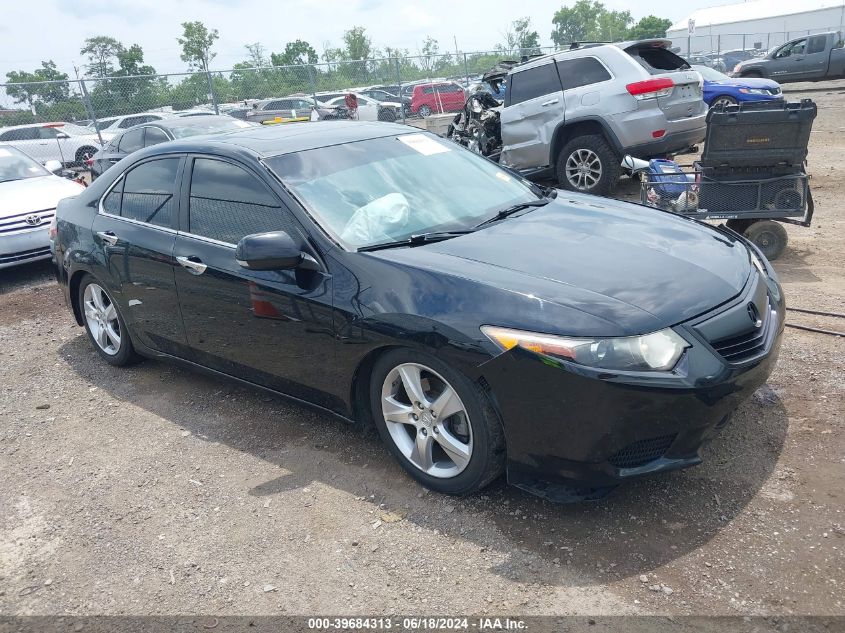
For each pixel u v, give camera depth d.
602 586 2.55
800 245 6.59
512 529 2.91
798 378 3.89
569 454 2.72
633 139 8.79
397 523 3.04
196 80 16.73
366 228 3.46
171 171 4.21
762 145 5.73
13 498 3.57
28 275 8.30
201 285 3.87
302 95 18.84
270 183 3.63
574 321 2.68
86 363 5.28
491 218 3.70
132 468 3.74
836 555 2.58
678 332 2.69
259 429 3.99
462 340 2.81
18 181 8.55
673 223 3.68
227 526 3.16
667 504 2.96
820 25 53.78
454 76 23.33
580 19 98.94
